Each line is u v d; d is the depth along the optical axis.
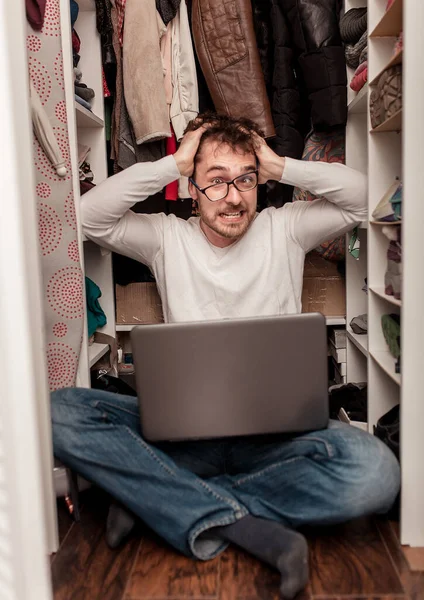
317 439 1.33
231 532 1.30
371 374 1.88
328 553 1.32
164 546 1.37
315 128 2.29
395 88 1.58
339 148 2.40
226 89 2.26
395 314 1.85
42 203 1.74
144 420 1.26
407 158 1.27
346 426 1.40
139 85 2.14
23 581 1.10
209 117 1.87
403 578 1.21
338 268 2.53
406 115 1.26
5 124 1.03
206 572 1.25
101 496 1.64
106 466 1.36
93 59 2.33
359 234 2.40
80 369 1.87
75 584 1.22
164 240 1.94
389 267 1.70
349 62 2.23
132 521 1.38
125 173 1.83
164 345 1.23
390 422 1.68
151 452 1.36
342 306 2.48
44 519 1.11
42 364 1.30
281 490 1.35
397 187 1.69
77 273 1.79
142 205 2.85
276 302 1.88
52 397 1.47
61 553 1.35
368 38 1.83
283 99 2.31
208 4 2.24
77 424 1.40
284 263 1.90
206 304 1.89
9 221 1.05
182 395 1.25
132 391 2.16
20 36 1.18
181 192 2.33
